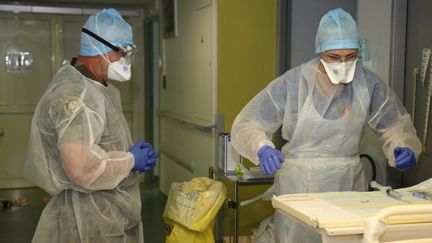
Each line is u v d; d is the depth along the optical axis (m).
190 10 4.06
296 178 2.18
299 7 3.49
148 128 5.91
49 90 1.83
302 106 2.14
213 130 3.56
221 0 3.47
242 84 3.55
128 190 1.98
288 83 2.19
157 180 5.78
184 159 4.39
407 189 1.70
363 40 2.77
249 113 2.26
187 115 4.25
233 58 3.52
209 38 3.60
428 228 1.29
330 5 3.48
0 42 5.66
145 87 5.94
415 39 2.52
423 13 2.44
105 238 1.85
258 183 2.79
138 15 5.91
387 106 2.21
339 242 1.25
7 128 5.77
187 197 2.83
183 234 2.82
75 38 5.86
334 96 2.14
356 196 1.59
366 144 2.78
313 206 1.44
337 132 2.13
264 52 3.57
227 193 3.18
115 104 2.01
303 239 2.12
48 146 1.80
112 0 5.57
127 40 1.94
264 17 3.54
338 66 2.02
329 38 2.02
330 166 2.15
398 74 2.61
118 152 1.85
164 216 2.99
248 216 3.52
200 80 3.85
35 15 5.71
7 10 5.58
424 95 2.45
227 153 2.98
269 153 2.02
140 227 2.04
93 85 1.87
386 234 1.26
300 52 3.52
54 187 1.82
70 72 1.86
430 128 2.41
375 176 2.70
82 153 1.69
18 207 4.92
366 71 2.22
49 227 1.84
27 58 5.76
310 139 2.16
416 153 2.19
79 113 1.72
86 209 1.82
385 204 1.47
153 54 5.74
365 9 2.79
